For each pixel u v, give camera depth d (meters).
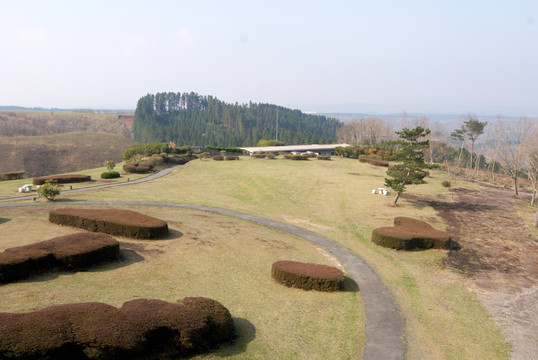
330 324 14.38
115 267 17.09
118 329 10.38
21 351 9.13
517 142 58.19
